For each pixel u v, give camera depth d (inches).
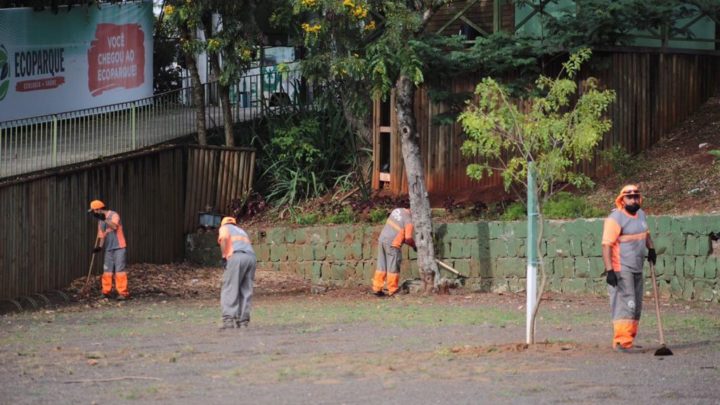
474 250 833.5
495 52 880.9
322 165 1029.8
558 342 518.0
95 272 859.4
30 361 471.2
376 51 796.6
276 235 927.7
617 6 874.1
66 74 1058.1
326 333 574.9
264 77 1143.0
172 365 456.1
